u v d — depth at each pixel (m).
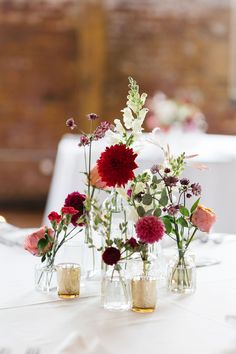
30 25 7.01
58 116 7.18
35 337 1.37
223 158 4.07
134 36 7.14
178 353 1.29
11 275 1.90
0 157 7.12
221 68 7.25
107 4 7.07
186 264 1.73
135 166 1.58
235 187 4.05
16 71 7.05
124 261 1.59
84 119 7.13
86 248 1.81
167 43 7.19
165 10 7.15
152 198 1.66
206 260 2.08
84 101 7.12
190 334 1.41
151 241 1.56
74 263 1.71
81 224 1.69
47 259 1.73
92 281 1.83
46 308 1.59
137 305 1.56
